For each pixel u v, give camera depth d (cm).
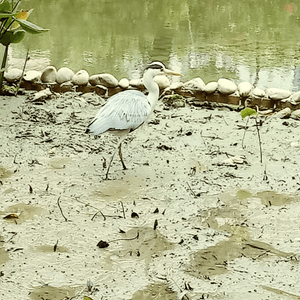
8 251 364
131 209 434
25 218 414
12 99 736
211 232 395
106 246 373
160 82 758
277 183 486
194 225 407
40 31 625
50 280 330
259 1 1742
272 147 577
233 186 480
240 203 446
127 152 564
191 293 318
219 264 352
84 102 732
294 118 674
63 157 546
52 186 476
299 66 939
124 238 386
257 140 599
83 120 664
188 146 581
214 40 1155
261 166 526
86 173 507
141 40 1148
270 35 1212
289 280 333
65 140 592
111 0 1731
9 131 612
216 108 721
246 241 383
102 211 430
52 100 739
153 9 1562
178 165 530
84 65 936
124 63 955
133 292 319
